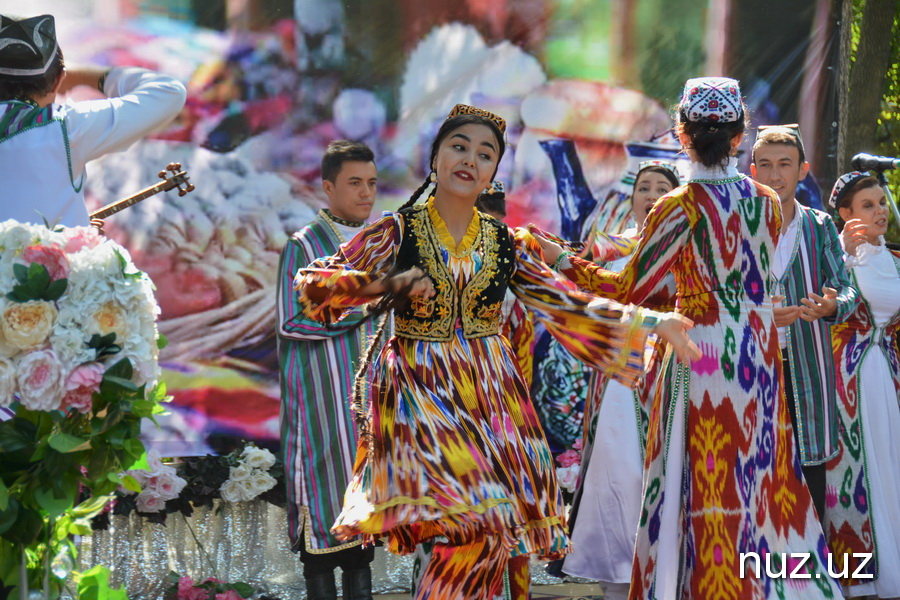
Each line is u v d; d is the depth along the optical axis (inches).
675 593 431.8
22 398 331.9
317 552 528.1
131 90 485.7
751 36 726.5
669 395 441.4
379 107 661.3
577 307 403.2
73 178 450.9
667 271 440.5
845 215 633.6
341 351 542.0
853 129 1131.9
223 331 626.8
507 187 688.4
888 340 618.2
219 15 628.7
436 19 669.9
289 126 642.8
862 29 1133.1
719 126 439.8
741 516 425.7
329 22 649.0
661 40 712.4
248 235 633.6
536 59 690.8
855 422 588.4
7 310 331.3
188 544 609.9
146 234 616.1
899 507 589.9
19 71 441.7
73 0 605.3
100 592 381.1
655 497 440.8
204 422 620.7
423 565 494.9
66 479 346.9
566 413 685.3
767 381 435.5
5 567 347.9
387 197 665.6
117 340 346.9
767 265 442.0
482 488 367.2
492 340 401.7
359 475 391.5
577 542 573.0
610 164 706.2
